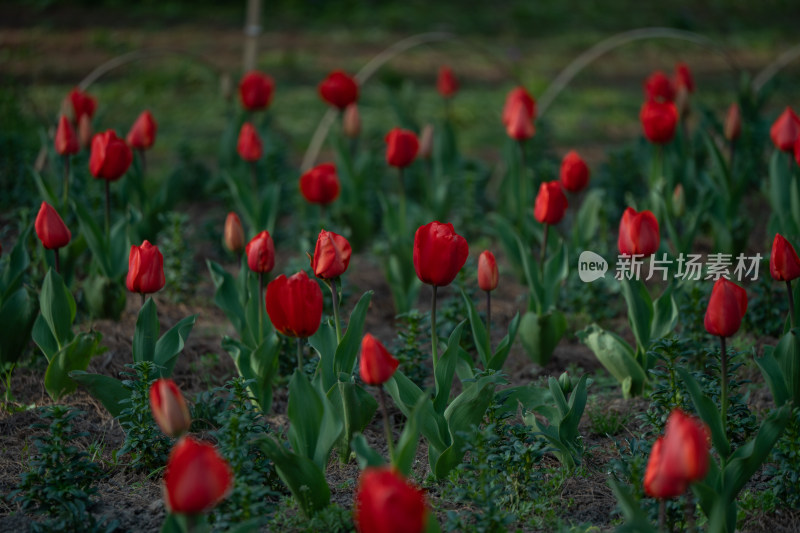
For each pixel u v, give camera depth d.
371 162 7.91
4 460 4.12
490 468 3.75
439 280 3.57
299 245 7.12
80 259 6.41
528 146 8.45
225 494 3.31
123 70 13.28
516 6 18.47
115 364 5.15
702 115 8.14
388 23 16.78
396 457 3.13
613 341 4.84
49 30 15.00
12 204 7.36
